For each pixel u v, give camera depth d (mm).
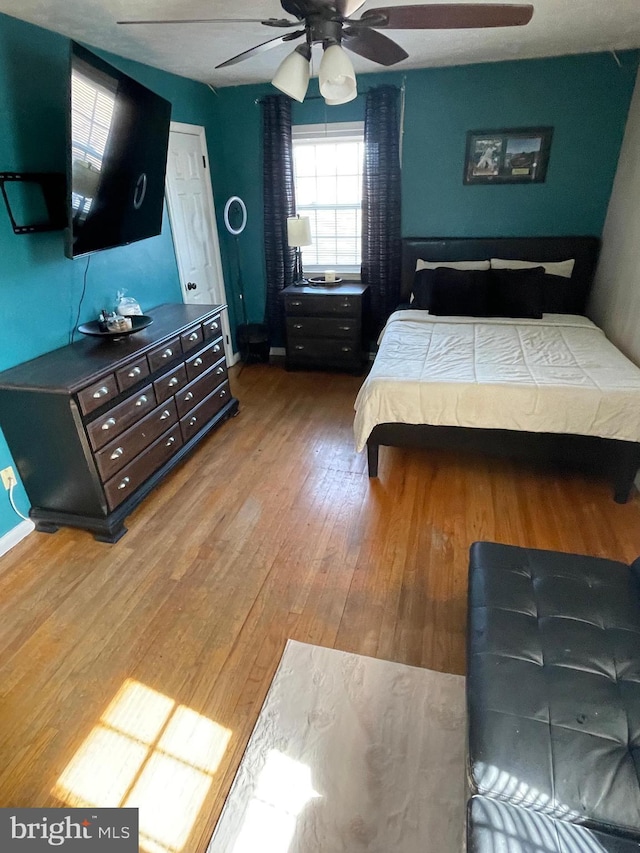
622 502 2537
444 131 3826
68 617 1981
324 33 1725
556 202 3832
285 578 2148
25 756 1492
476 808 987
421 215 4145
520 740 1081
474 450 2631
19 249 2316
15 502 2404
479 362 2746
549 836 934
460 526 2428
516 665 1252
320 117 4043
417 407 2553
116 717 1596
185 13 2279
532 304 3502
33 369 2283
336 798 1358
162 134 2846
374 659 1753
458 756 1445
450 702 1595
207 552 2320
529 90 3564
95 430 2238
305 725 1547
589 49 3248
